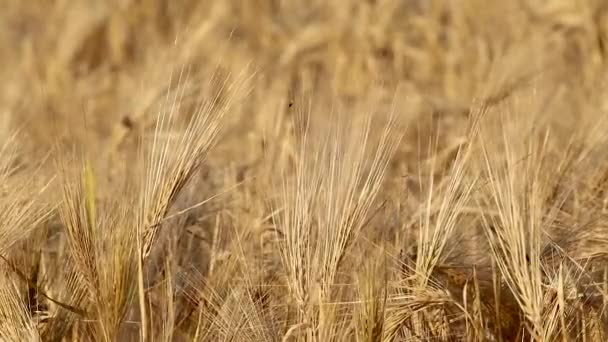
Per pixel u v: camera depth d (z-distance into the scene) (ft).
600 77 40.73
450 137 33.68
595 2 45.09
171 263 24.93
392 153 23.00
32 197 24.84
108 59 51.31
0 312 22.67
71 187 22.22
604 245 24.68
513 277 22.62
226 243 26.17
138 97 37.17
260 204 26.71
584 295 23.71
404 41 47.60
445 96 43.37
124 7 52.70
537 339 22.22
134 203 22.75
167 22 52.90
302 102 29.19
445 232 23.44
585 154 28.48
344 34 46.93
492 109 29.45
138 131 32.32
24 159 28.09
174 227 25.89
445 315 23.58
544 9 46.98
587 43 44.62
